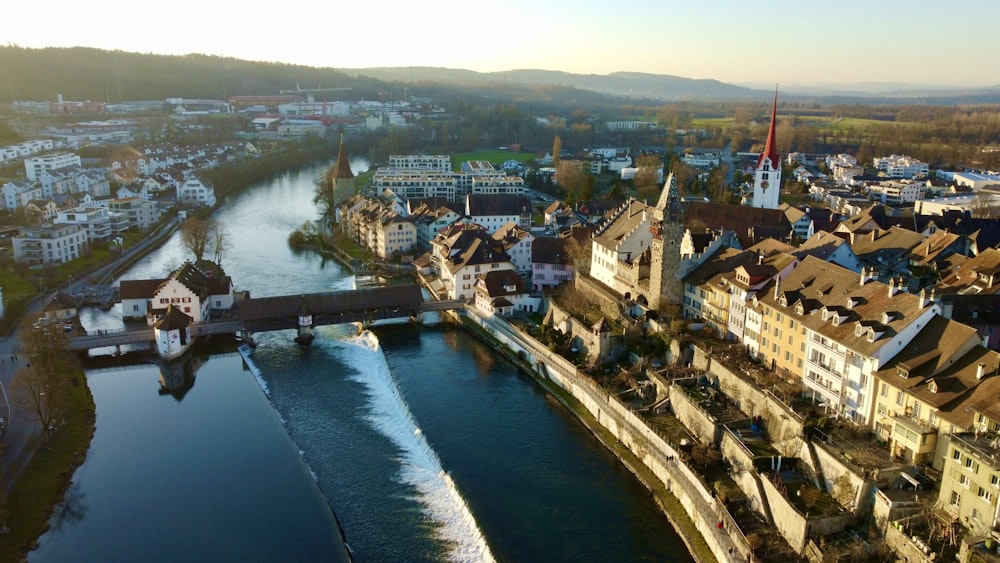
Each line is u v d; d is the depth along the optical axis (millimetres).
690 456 104000
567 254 191875
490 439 120312
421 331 174250
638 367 133375
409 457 114688
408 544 92938
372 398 136250
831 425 99375
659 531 96750
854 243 176875
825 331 106000
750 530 89062
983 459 74500
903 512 81250
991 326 109438
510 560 89688
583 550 92250
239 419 125312
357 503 101688
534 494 104438
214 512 97938
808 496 89938
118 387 140000
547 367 142250
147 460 111438
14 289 189000
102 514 97375
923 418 89125
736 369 118500
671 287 146250
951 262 148000
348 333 173625
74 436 116750
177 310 155250
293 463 110438
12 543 90375
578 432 123750
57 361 133500
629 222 171000
